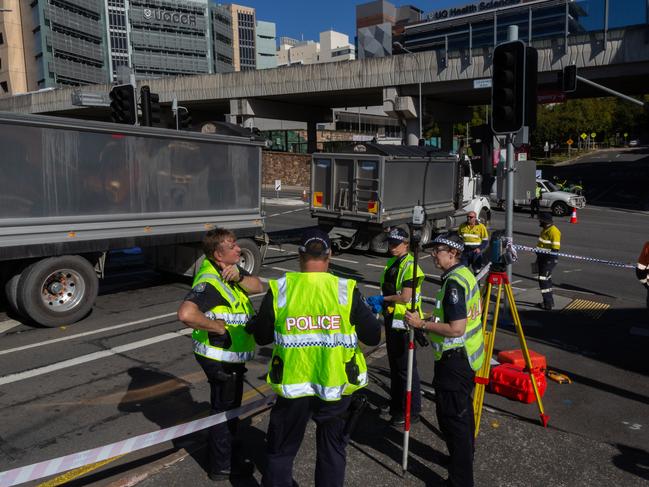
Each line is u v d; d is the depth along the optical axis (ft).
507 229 25.41
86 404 18.10
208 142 33.37
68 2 283.38
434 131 218.38
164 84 153.69
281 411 10.68
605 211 90.58
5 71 275.18
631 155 242.17
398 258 16.16
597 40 91.86
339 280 10.66
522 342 15.83
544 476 13.29
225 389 12.32
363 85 121.39
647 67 91.04
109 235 28.73
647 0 88.07
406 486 12.85
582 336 24.90
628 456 14.29
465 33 110.22
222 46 391.86
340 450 10.78
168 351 23.39
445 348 12.50
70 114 185.98
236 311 12.34
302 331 10.50
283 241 54.08
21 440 15.69
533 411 16.97
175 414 17.40
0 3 270.05
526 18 99.50
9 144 24.47
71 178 26.89
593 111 240.53
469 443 12.30
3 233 24.53
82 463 10.85
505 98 24.63
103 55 319.68
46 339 24.94
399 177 47.75
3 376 20.52
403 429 15.67
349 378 10.47
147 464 13.96
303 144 256.93
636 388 18.98
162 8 342.23
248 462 13.19
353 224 47.44
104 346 23.99
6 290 26.48
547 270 29.35
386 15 269.64
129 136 29.22
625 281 38.29
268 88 135.95
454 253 13.01
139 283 36.76
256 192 37.06
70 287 27.32
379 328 10.94
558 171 181.06
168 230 31.68
